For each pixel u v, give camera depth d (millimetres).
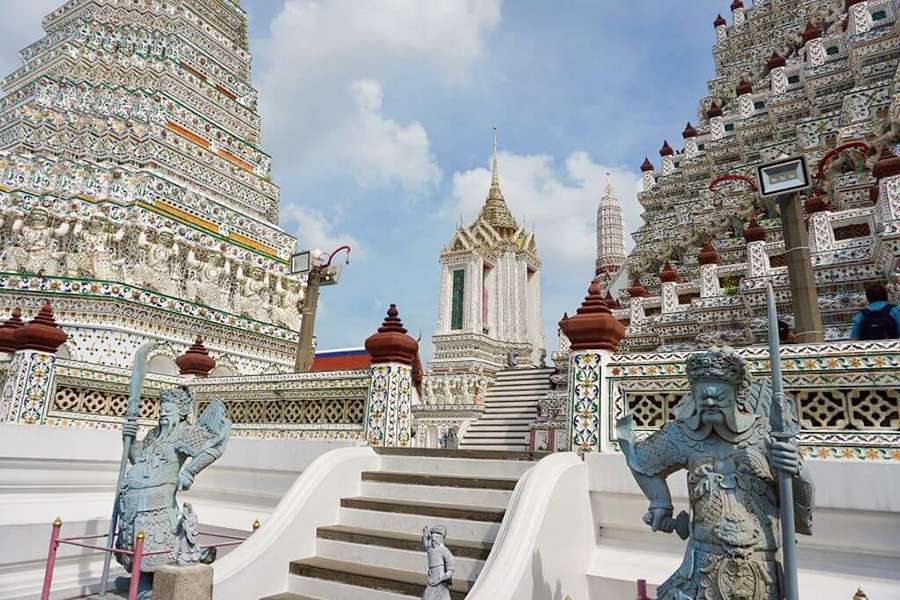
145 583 6953
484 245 37781
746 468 4094
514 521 5535
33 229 17438
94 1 23766
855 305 14461
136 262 18172
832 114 19828
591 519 6562
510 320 37281
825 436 5645
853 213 15406
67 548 8625
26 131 20297
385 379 8672
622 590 6047
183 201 20062
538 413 23234
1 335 10602
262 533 6840
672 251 25703
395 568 6570
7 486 8555
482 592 4816
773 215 21703
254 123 26844
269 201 25250
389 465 8219
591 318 7125
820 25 26922
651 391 6707
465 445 24125
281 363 21016
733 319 17578
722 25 32062
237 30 28766
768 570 3900
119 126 21000
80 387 10469
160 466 7375
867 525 5312
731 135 24844
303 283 23344
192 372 12289
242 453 9523
